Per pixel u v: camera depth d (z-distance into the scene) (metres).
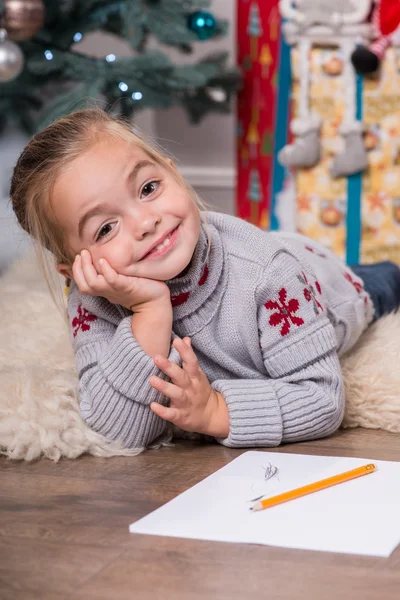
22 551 0.83
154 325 1.12
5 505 0.96
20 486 1.03
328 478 0.94
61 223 1.11
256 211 2.80
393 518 0.84
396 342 1.42
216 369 1.22
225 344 1.19
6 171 3.38
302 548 0.79
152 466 1.09
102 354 1.15
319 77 2.42
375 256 2.47
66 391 1.19
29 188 1.13
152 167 1.09
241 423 1.11
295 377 1.16
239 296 1.17
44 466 1.11
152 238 1.08
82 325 1.21
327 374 1.16
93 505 0.95
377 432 1.21
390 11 2.28
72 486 1.02
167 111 3.34
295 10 2.40
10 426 1.13
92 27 2.68
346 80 2.38
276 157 2.57
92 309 1.20
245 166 2.83
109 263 1.09
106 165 1.07
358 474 0.95
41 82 2.69
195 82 2.57
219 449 1.15
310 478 0.96
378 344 1.42
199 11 2.62
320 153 2.47
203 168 3.34
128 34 2.64
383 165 2.40
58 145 1.11
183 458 1.12
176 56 3.29
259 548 0.80
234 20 3.20
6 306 1.83
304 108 2.45
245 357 1.20
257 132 2.75
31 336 1.59
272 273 1.16
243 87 2.76
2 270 2.84
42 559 0.80
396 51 2.31
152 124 3.36
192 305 1.17
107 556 0.80
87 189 1.06
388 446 1.13
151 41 3.27
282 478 0.97
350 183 2.45
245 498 0.92
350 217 2.47
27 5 2.30
